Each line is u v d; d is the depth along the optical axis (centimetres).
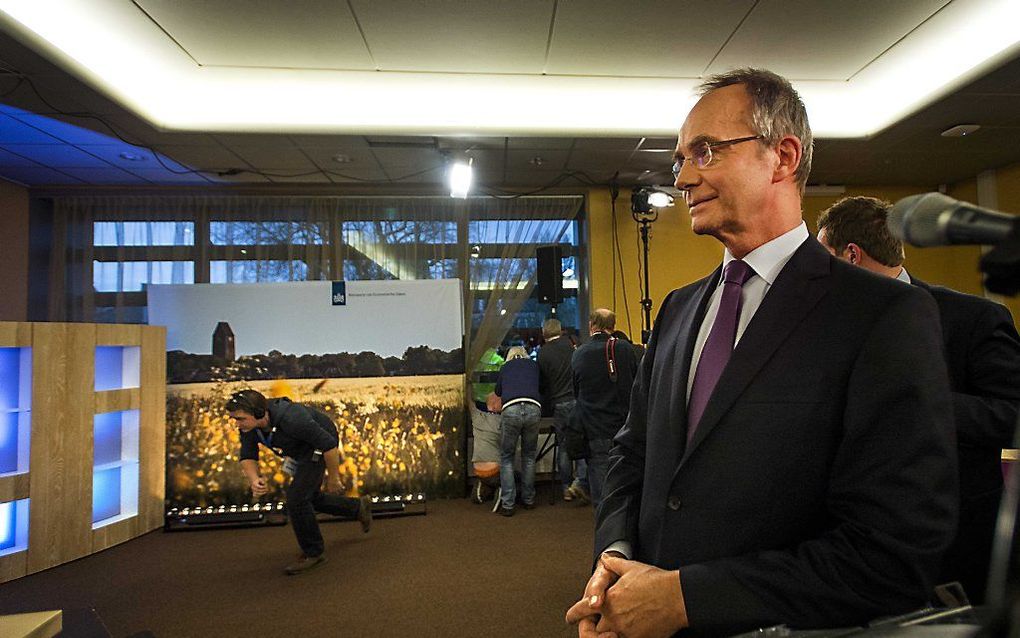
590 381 343
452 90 364
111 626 255
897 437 60
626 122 401
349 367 480
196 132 389
